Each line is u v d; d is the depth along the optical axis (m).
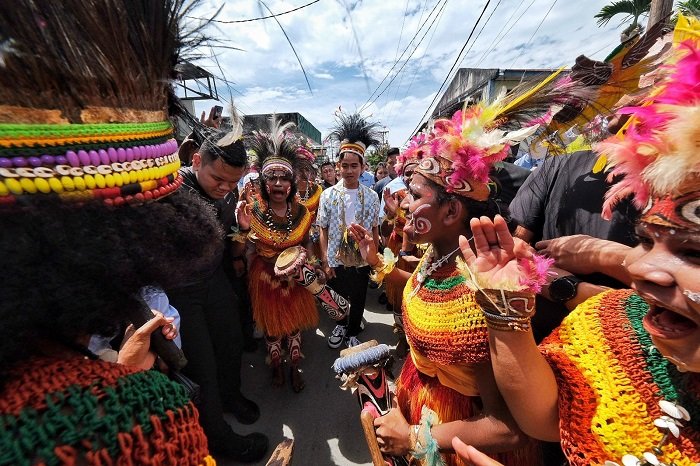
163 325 0.95
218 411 1.94
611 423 0.71
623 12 5.59
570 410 0.76
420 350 1.16
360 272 3.13
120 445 0.42
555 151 1.39
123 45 0.53
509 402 0.81
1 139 0.40
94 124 0.48
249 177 4.14
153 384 0.51
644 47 0.99
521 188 1.70
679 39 0.68
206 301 2.06
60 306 0.45
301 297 2.65
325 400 2.59
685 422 0.67
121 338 1.07
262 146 2.69
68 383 0.44
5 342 0.42
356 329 3.30
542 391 0.78
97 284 0.49
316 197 4.02
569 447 0.75
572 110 1.17
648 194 0.61
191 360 1.83
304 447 2.20
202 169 1.98
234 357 2.26
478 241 0.78
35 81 0.42
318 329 3.64
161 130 0.63
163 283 0.61
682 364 0.59
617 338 0.77
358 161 3.10
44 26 0.43
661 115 0.56
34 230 0.43
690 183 0.51
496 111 1.11
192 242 0.64
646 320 0.63
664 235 0.56
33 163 0.43
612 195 0.71
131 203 0.55
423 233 1.16
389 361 1.56
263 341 3.41
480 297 0.80
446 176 1.08
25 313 0.42
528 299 0.75
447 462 1.18
